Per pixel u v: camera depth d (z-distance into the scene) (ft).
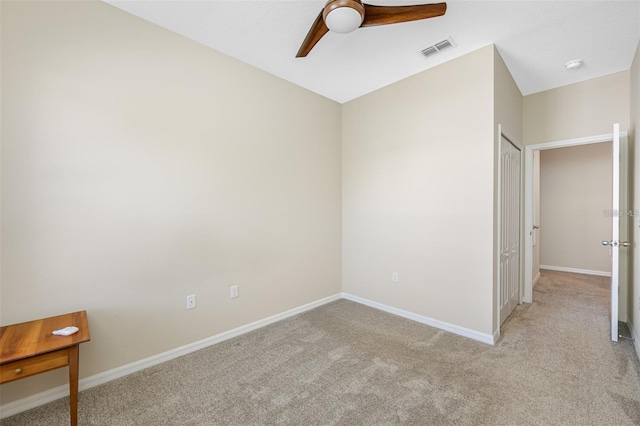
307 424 5.21
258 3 6.46
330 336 8.75
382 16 5.66
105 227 6.45
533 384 6.26
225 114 8.50
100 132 6.35
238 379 6.58
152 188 7.11
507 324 9.46
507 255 9.71
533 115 11.41
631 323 8.78
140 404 5.77
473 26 7.25
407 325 9.56
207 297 8.16
